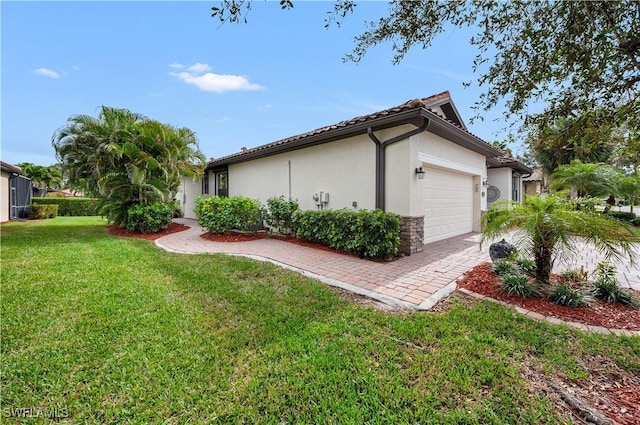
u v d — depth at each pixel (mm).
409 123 6742
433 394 2176
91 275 5082
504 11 2615
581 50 2303
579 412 2006
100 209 11508
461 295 4238
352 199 8180
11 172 15906
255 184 12039
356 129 7379
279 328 3191
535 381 2322
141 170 10719
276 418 1981
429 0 2734
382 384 2281
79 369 2480
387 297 4156
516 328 3148
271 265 5875
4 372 2418
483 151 10250
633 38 2129
